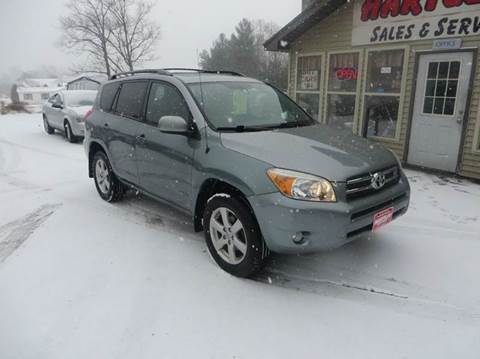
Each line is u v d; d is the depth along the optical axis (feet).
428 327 9.16
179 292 10.64
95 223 15.65
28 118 64.34
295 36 31.40
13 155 30.40
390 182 11.53
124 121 15.78
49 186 21.30
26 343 8.75
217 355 8.34
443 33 22.40
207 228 12.04
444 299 10.23
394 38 24.97
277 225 9.89
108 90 17.88
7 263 12.38
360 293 10.57
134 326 9.26
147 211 16.93
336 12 28.43
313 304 10.11
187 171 12.41
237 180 10.61
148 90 14.94
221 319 9.52
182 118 12.37
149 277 11.42
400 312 9.72
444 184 20.70
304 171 9.98
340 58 29.22
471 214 16.03
